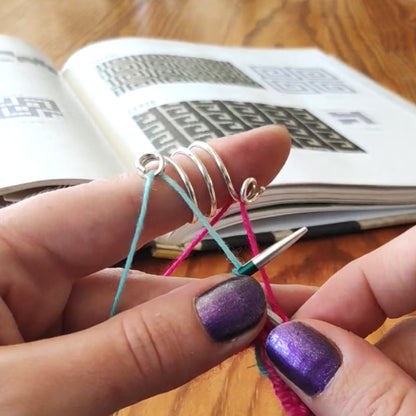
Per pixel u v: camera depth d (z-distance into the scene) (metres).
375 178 0.23
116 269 0.19
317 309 0.18
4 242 0.16
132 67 0.29
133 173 0.17
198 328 0.15
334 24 0.45
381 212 0.24
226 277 0.15
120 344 0.14
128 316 0.15
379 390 0.15
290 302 0.19
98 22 0.43
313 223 0.23
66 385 0.14
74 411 0.14
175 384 0.15
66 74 0.31
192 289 0.15
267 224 0.23
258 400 0.19
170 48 0.34
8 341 0.15
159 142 0.23
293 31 0.43
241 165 0.17
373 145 0.25
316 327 0.16
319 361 0.15
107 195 0.16
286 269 0.22
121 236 0.17
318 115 0.28
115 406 0.14
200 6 0.48
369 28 0.44
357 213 0.24
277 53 0.37
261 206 0.22
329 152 0.24
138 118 0.25
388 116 0.28
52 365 0.14
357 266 0.18
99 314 0.18
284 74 0.33
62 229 0.16
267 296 0.17
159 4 0.48
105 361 0.14
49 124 0.25
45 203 0.16
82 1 0.48
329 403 0.15
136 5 0.47
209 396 0.19
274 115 0.27
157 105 0.26
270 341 0.16
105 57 0.31
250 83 0.30
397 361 0.16
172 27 0.43
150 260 0.22
